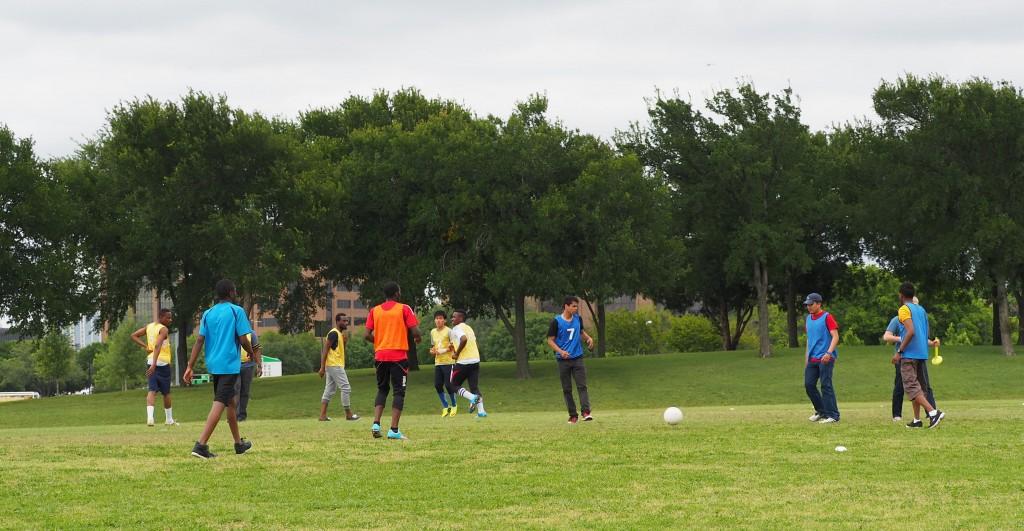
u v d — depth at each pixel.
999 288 53.00
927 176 52.44
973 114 50.47
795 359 54.66
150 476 10.62
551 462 11.55
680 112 57.38
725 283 67.94
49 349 112.38
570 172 51.41
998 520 8.02
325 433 15.56
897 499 9.02
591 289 49.75
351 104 60.50
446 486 9.92
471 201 48.66
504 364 64.56
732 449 12.56
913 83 53.56
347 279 60.69
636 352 115.12
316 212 48.25
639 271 50.66
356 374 63.19
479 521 8.21
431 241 52.47
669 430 15.09
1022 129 50.62
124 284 54.75
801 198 56.12
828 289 70.00
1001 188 52.19
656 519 8.21
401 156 50.81
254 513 8.61
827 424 16.03
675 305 76.69
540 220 47.56
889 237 58.41
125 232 51.97
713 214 57.88
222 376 12.28
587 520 8.20
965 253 52.19
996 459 11.48
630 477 10.41
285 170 48.12
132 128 48.41
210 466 11.37
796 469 10.87
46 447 13.52
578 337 17.58
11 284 50.03
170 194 47.22
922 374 15.83
